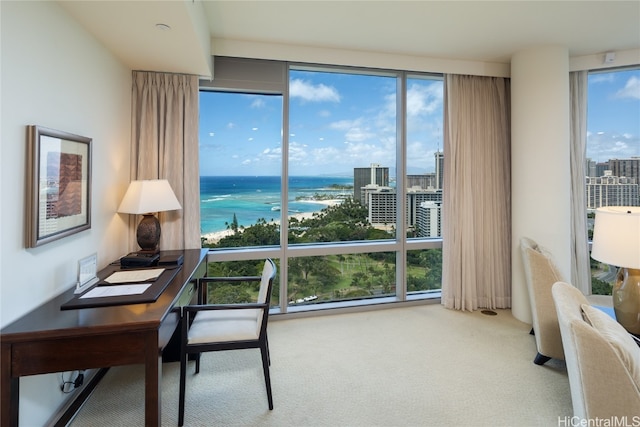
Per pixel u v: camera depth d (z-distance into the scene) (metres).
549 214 2.92
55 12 1.66
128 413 1.81
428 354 2.46
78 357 1.31
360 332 2.84
